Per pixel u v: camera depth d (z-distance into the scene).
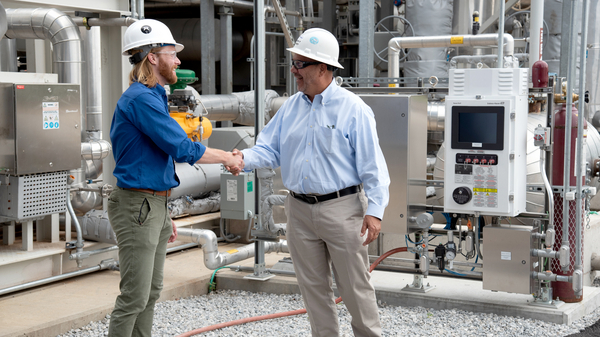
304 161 3.21
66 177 5.03
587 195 4.39
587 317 4.38
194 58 11.28
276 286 5.05
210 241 5.11
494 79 4.11
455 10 7.71
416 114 4.48
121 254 3.10
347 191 3.21
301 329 4.20
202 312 4.61
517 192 4.14
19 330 3.88
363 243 3.21
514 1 7.54
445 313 4.46
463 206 4.21
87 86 5.70
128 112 3.01
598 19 7.49
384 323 4.29
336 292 4.89
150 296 3.35
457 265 4.96
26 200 4.73
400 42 5.20
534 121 5.19
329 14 10.11
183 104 5.68
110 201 3.14
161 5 9.93
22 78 4.87
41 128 4.72
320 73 3.19
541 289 4.39
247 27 11.87
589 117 7.61
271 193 5.09
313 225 3.21
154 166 3.07
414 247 4.62
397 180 4.42
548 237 4.14
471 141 4.13
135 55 3.09
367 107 3.25
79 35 5.28
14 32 5.28
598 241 5.57
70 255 5.12
